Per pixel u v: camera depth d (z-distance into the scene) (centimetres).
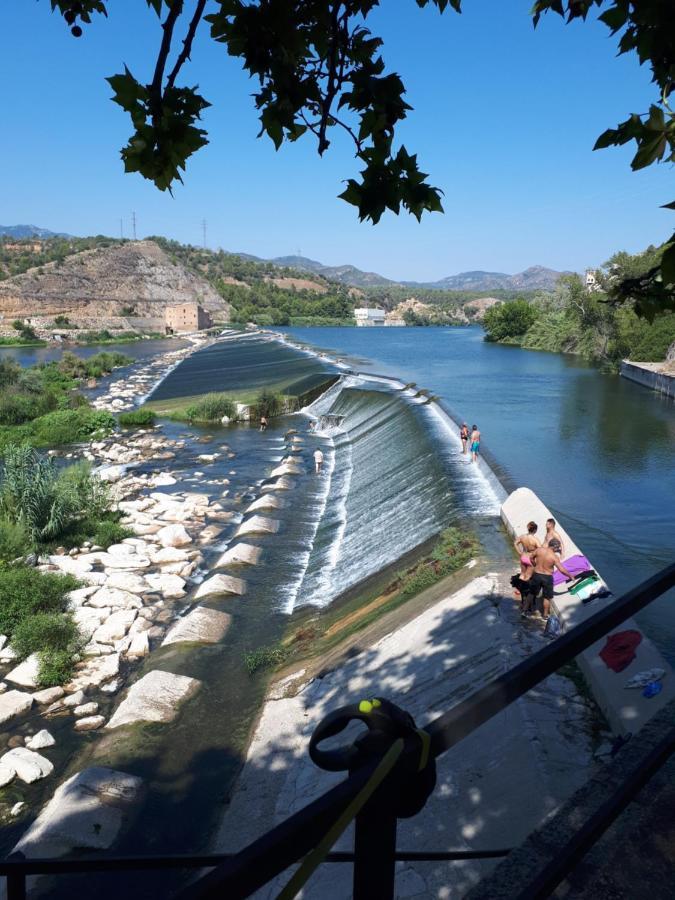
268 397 5125
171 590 2158
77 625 1897
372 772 109
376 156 324
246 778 1266
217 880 91
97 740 1449
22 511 2545
